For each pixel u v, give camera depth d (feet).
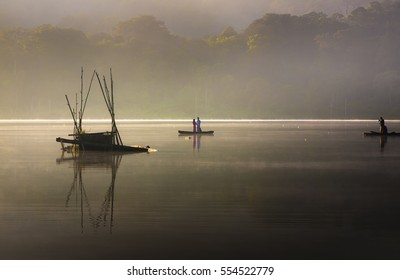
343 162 296.71
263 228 136.36
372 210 159.22
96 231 133.18
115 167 270.46
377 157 326.85
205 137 558.56
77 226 138.31
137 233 131.13
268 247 119.96
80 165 280.10
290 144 446.60
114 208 161.89
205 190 195.72
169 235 129.39
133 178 228.63
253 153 354.13
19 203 169.37
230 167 271.49
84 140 374.43
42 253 116.37
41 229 135.13
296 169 263.49
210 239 126.00
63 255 115.03
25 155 338.54
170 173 246.68
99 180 222.48
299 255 114.93
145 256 114.11
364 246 120.47
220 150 378.73
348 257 113.80
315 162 296.92
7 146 418.10
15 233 131.13
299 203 170.19
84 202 171.42
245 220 145.48
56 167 270.05
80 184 210.59
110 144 372.99
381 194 187.52
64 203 169.58
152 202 171.53
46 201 172.96
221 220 145.38
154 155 339.36
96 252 116.67
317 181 220.23
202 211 157.58
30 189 197.06
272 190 196.44
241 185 208.33
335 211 157.48
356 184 211.61
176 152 361.92
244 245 121.29
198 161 301.02
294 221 144.36
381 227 137.39
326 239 125.90
